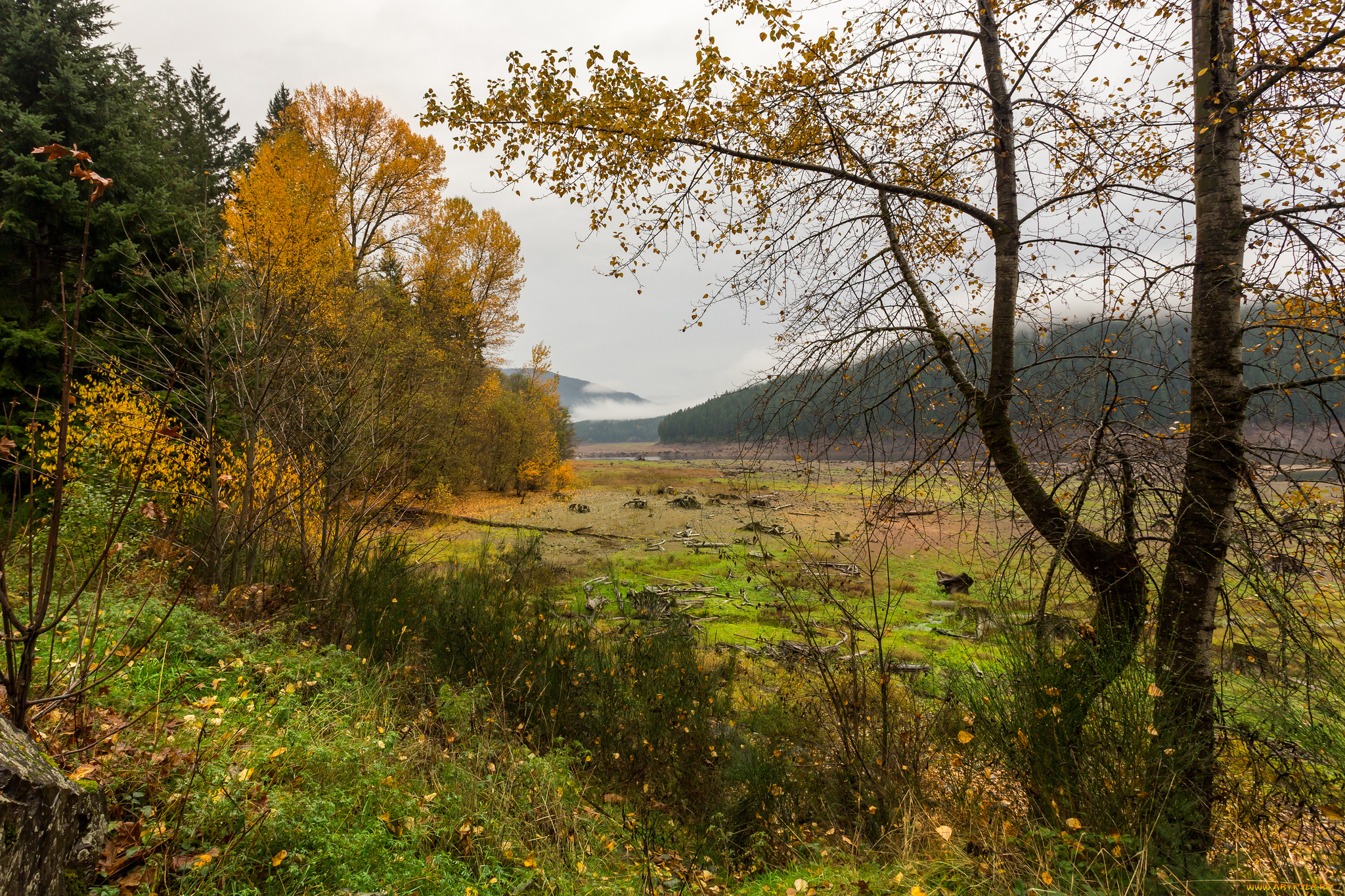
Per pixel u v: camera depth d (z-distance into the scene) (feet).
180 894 5.40
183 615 12.00
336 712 10.80
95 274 25.17
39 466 18.20
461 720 12.55
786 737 14.90
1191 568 10.62
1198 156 11.32
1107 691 9.53
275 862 6.14
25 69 27.50
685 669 18.62
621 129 12.34
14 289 26.30
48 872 4.69
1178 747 8.67
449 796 9.47
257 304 17.47
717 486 120.98
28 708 5.54
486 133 12.85
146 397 17.69
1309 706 9.19
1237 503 10.74
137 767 6.72
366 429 17.72
